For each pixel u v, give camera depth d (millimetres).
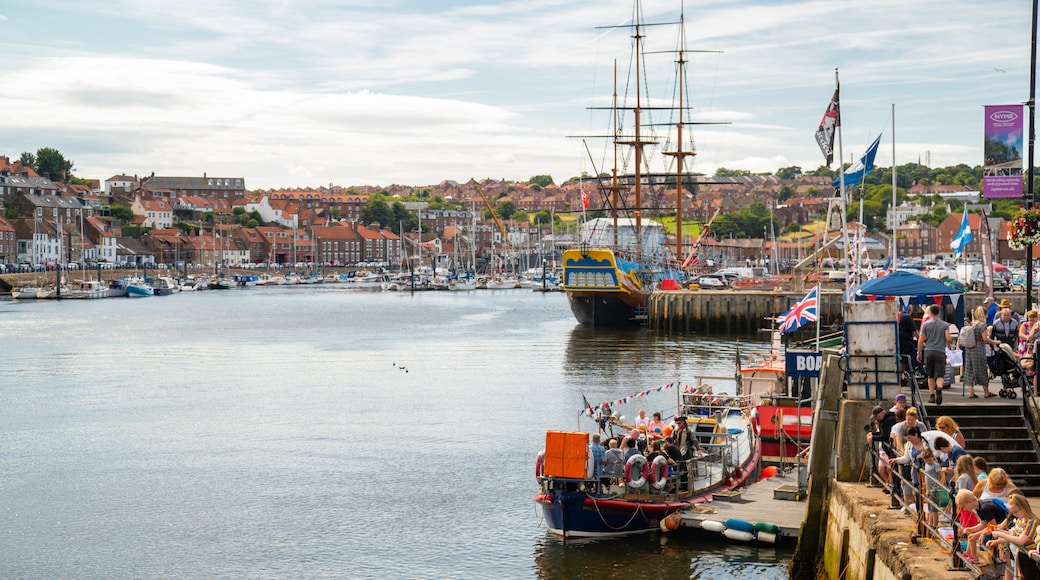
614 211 134000
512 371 72938
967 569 17953
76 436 49312
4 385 67312
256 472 41656
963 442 22359
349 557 30984
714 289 127938
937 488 20328
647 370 71812
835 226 81625
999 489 17719
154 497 38000
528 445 46219
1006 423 25547
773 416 38688
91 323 126000
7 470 42375
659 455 31969
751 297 105688
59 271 191500
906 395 26219
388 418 53594
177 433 49938
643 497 31438
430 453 44688
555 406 56562
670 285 121125
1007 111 32438
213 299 196500
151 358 84062
